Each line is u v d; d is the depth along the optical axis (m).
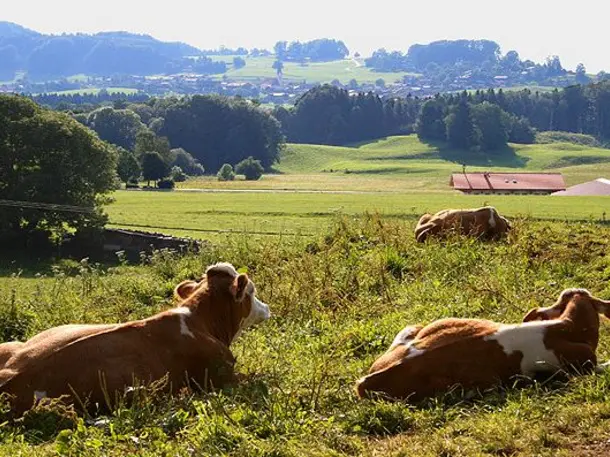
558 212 45.09
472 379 8.04
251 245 20.30
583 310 8.55
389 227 20.22
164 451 6.90
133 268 21.78
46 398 7.96
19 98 66.56
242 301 10.00
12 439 7.38
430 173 181.38
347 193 90.19
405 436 7.16
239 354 10.73
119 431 7.44
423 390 8.01
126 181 124.69
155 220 60.72
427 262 16.48
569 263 15.52
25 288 19.22
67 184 64.88
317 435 7.18
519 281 14.22
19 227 63.62
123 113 185.88
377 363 8.41
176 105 192.88
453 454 6.57
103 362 8.27
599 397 7.58
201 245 21.75
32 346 8.41
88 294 16.50
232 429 7.18
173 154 169.38
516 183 101.56
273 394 8.34
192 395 8.53
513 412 7.38
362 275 15.93
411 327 8.77
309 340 11.78
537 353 8.19
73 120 66.94
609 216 41.56
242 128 190.00
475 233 18.67
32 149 64.44
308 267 16.27
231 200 77.69
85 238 59.88
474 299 13.22
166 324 9.02
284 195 85.06
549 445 6.67
